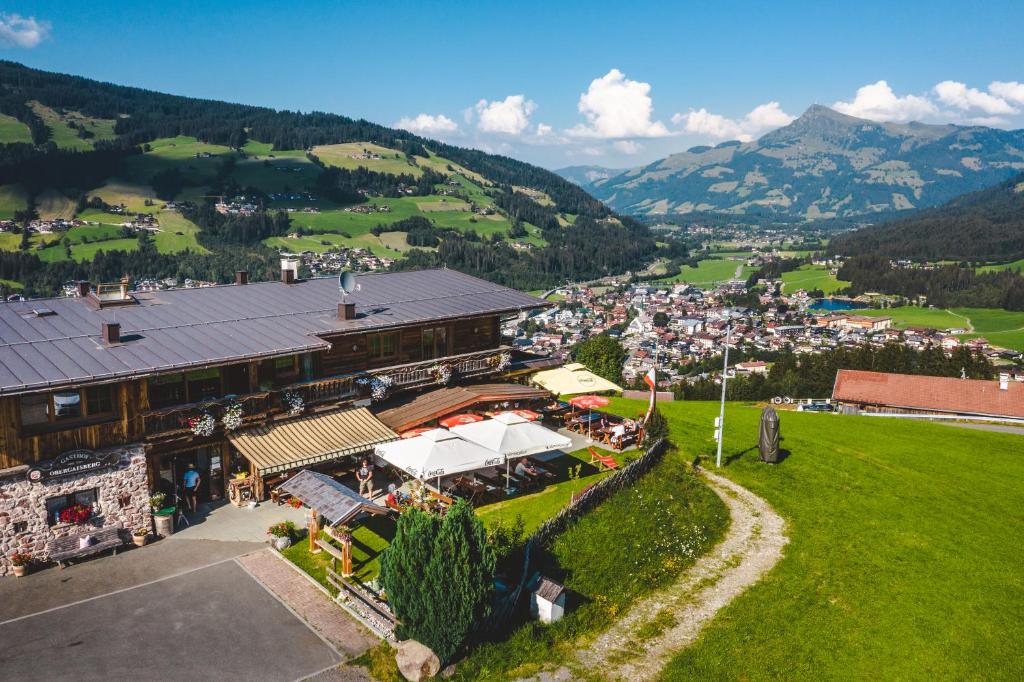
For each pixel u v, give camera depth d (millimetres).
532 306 41875
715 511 30672
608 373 65062
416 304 39156
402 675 18359
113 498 25031
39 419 23938
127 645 19266
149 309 32594
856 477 35969
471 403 34562
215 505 28703
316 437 29891
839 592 23812
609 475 33281
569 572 24094
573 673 19000
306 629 20406
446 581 18641
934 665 19734
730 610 22625
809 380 114562
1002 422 57781
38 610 20906
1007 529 29578
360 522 27562
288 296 38031
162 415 26203
